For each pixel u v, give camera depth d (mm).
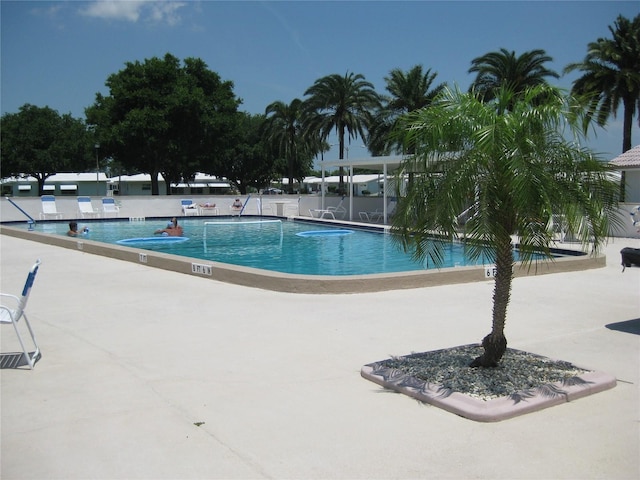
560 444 3967
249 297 9414
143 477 3568
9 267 13211
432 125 4723
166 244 21750
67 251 16391
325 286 9672
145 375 5508
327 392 5031
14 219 31406
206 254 18797
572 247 15672
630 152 23969
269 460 3775
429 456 3809
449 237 4898
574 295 9641
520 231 4730
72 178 78562
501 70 37188
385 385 5145
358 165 30469
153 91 47344
